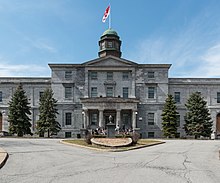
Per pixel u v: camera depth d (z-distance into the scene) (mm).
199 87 60094
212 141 42000
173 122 52875
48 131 52531
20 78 60250
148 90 58781
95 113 56344
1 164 14312
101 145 27156
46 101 53250
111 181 10617
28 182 10398
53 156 19016
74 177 11383
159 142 35594
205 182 10719
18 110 52531
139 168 13938
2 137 47188
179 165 15250
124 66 58625
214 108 59750
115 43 64125
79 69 59156
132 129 52531
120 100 52906
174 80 60281
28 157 18281
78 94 58531
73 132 57688
